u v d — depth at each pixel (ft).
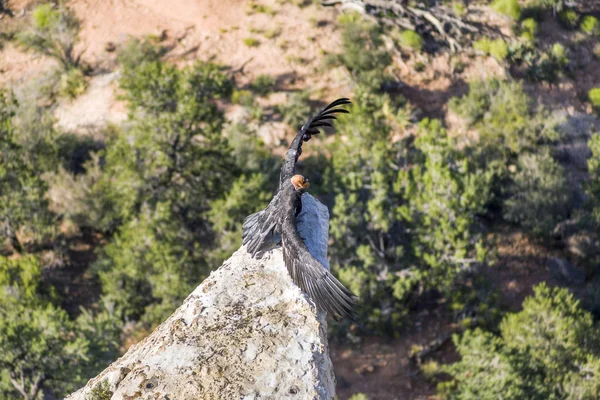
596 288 330.34
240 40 453.99
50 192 346.95
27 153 351.25
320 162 373.20
